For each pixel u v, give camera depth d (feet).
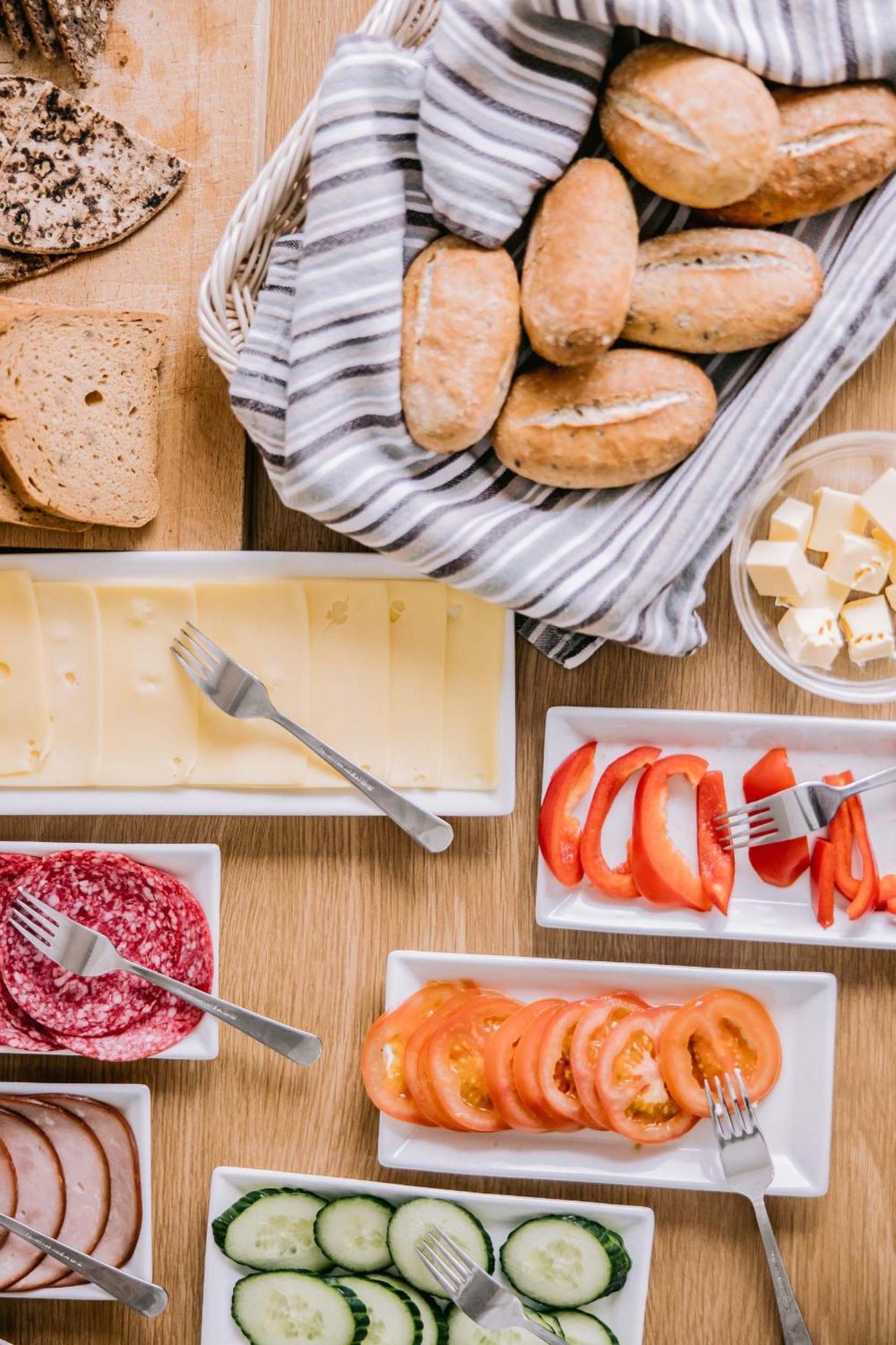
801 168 4.11
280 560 4.88
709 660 4.98
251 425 4.49
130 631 4.94
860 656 4.66
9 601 4.89
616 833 4.97
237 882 5.16
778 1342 4.99
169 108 4.85
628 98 4.13
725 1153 4.66
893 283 4.26
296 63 4.93
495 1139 4.97
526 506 4.54
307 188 4.67
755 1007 4.76
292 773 4.91
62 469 4.69
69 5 4.68
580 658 4.85
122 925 5.05
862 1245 4.98
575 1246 4.76
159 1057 4.98
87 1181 5.08
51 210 4.79
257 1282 4.92
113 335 4.74
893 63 4.04
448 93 4.09
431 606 4.89
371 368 4.29
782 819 4.62
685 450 4.32
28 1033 4.98
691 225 4.46
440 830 4.76
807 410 4.35
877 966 4.99
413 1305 4.84
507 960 4.85
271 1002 5.16
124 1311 5.26
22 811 4.96
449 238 4.31
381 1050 4.86
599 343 4.11
